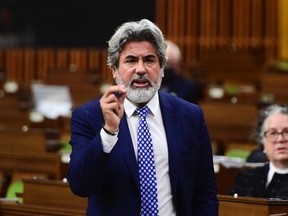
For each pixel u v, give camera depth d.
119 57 7.33
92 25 29.83
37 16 30.16
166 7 29.22
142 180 7.26
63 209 9.40
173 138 7.37
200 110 7.59
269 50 28.69
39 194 9.77
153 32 7.29
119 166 7.23
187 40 29.12
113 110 6.96
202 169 7.54
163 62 7.38
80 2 29.84
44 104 18.59
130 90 7.27
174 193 7.30
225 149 15.16
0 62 29.62
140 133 7.35
